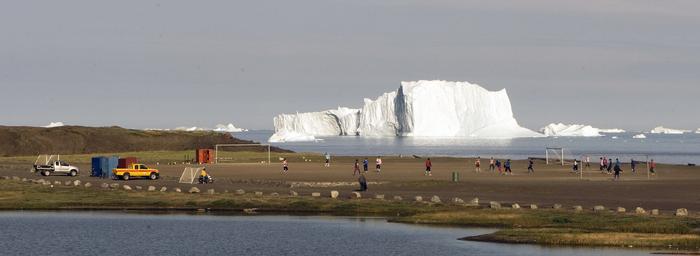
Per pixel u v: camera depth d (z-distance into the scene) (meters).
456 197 192.38
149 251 128.88
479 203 178.50
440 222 155.00
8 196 195.88
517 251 125.31
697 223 140.75
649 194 198.88
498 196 195.25
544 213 157.12
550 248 127.25
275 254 126.06
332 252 126.75
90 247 132.50
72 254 126.88
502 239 133.38
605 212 157.62
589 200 183.75
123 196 196.00
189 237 141.25
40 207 182.50
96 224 157.00
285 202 180.50
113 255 125.62
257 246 132.62
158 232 147.12
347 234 143.25
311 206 176.00
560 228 141.62
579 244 129.62
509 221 152.12
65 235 144.25
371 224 154.62
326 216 166.50
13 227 153.38
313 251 127.56
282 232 146.12
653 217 148.62
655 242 127.75
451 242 133.88
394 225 152.88
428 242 134.12
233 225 154.88
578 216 151.88
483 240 134.38
